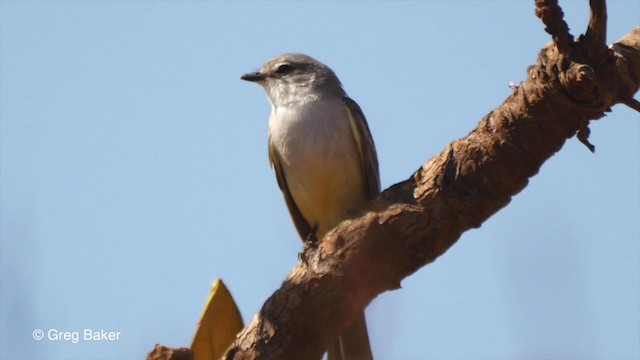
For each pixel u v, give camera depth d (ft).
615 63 29.86
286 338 33.83
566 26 29.32
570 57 29.94
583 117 30.83
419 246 33.14
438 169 32.99
